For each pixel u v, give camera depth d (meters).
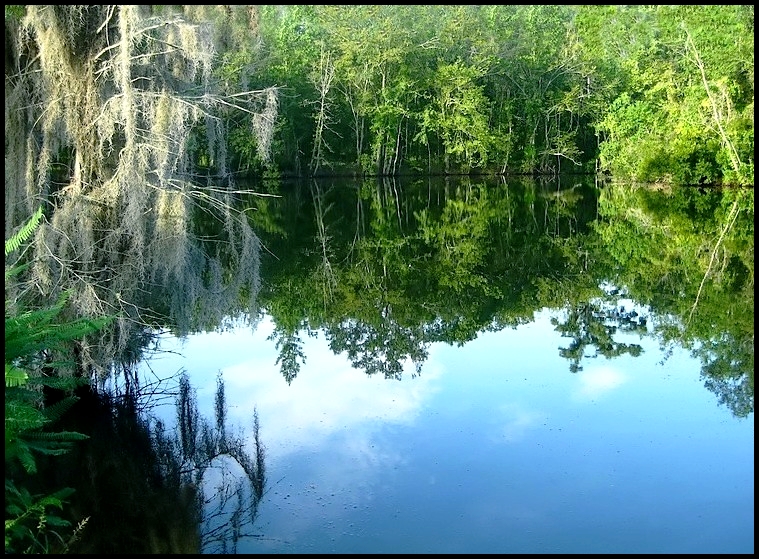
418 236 16.14
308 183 29.48
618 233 15.92
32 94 5.84
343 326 8.95
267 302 10.25
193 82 6.75
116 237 5.91
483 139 32.09
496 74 33.78
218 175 7.93
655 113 26.53
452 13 33.25
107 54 5.91
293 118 29.30
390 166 34.06
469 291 10.92
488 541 4.14
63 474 4.95
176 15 6.18
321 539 4.18
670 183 24.72
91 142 5.96
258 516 4.39
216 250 7.22
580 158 35.75
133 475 4.96
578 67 33.16
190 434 5.58
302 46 29.92
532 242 15.11
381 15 31.78
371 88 31.77
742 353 7.44
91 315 5.55
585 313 9.38
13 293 5.30
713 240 14.46
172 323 6.44
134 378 6.57
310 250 14.47
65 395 5.89
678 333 8.31
